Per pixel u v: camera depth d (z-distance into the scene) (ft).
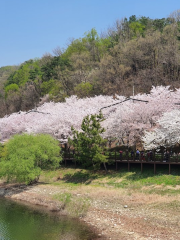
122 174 120.67
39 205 104.37
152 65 238.68
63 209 96.63
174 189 98.43
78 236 74.69
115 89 220.64
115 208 91.97
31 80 311.47
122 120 128.88
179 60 212.84
